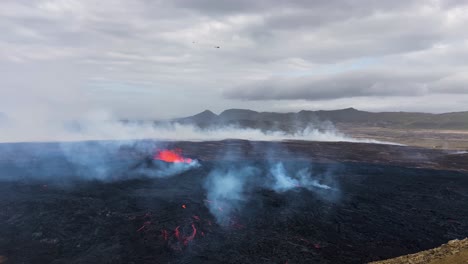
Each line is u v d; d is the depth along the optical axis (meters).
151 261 31.20
